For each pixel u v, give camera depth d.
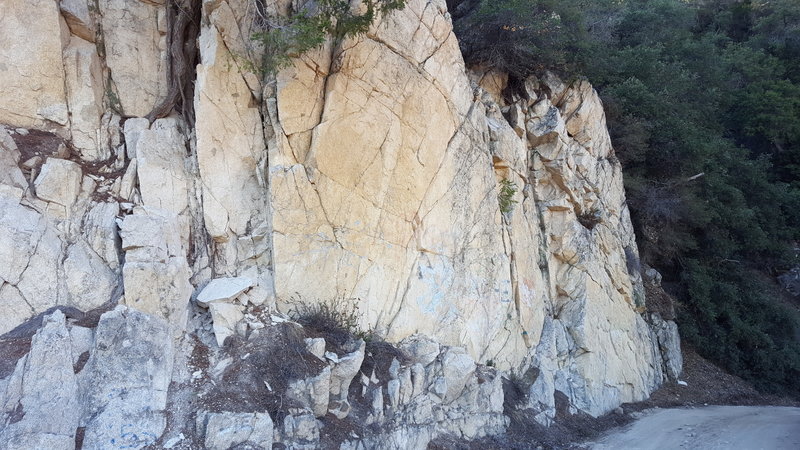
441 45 10.84
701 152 19.08
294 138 8.38
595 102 15.96
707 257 20.64
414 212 9.79
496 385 9.63
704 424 11.59
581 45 14.85
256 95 8.66
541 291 12.77
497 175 12.36
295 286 7.90
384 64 9.48
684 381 16.94
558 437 10.24
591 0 22.94
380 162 9.24
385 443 7.29
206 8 8.47
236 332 7.01
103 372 5.78
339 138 8.68
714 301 19.48
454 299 10.15
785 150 27.34
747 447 9.38
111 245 7.04
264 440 6.01
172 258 7.09
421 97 10.09
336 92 8.70
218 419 5.88
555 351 12.20
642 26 25.55
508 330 11.21
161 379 6.08
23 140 7.18
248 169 8.40
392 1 9.12
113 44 8.48
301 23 8.10
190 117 8.66
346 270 8.54
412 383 8.20
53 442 5.16
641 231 19.30
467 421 8.83
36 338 5.72
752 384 18.28
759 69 28.36
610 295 14.44
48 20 7.64
